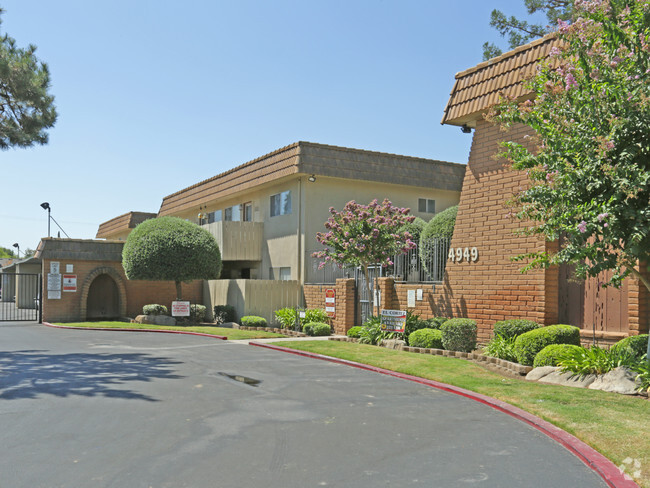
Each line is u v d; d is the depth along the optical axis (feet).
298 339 63.05
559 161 30.22
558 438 23.52
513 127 47.14
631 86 28.35
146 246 82.23
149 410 28.60
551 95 30.78
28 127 62.80
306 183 79.97
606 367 33.30
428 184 86.17
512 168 33.35
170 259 81.71
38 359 47.26
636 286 37.35
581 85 29.73
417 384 36.55
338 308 69.51
